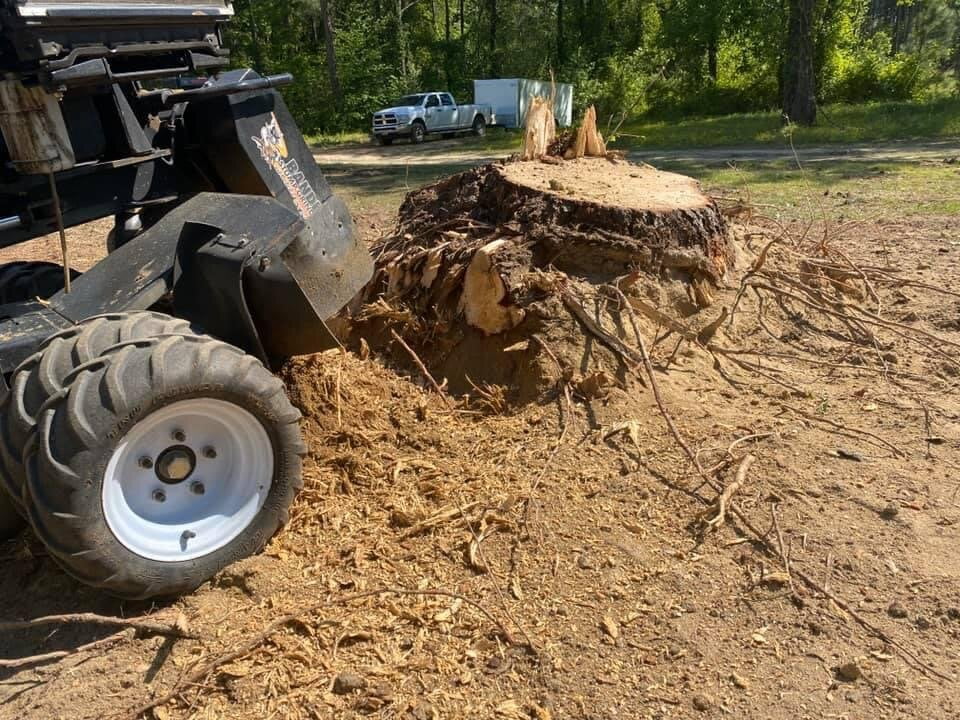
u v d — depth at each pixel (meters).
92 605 3.14
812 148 17.70
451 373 4.78
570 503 3.59
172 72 3.58
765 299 5.48
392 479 3.87
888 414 4.39
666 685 2.66
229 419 3.18
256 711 2.63
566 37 40.03
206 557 3.15
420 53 44.50
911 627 2.86
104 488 2.83
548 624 2.94
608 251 4.80
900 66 29.66
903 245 7.89
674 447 3.98
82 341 2.96
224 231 3.57
